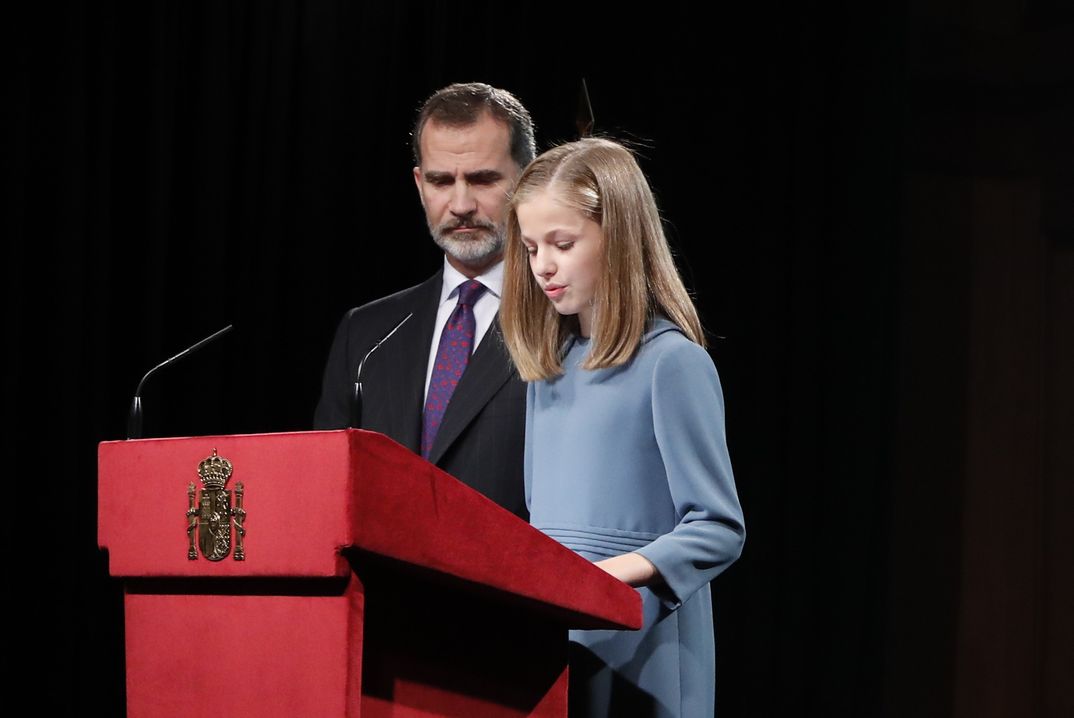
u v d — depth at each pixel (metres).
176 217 12.42
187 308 12.36
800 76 13.80
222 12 12.53
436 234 8.21
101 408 11.90
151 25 12.23
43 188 11.84
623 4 13.70
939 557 14.00
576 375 6.07
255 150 12.67
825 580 13.56
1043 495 14.04
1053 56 14.15
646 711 5.71
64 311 11.77
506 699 4.61
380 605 3.96
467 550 3.98
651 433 5.77
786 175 13.78
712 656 6.18
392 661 4.01
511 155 8.18
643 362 5.82
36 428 11.73
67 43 11.88
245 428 12.51
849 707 13.40
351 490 3.59
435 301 8.28
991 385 14.22
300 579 3.77
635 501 5.77
